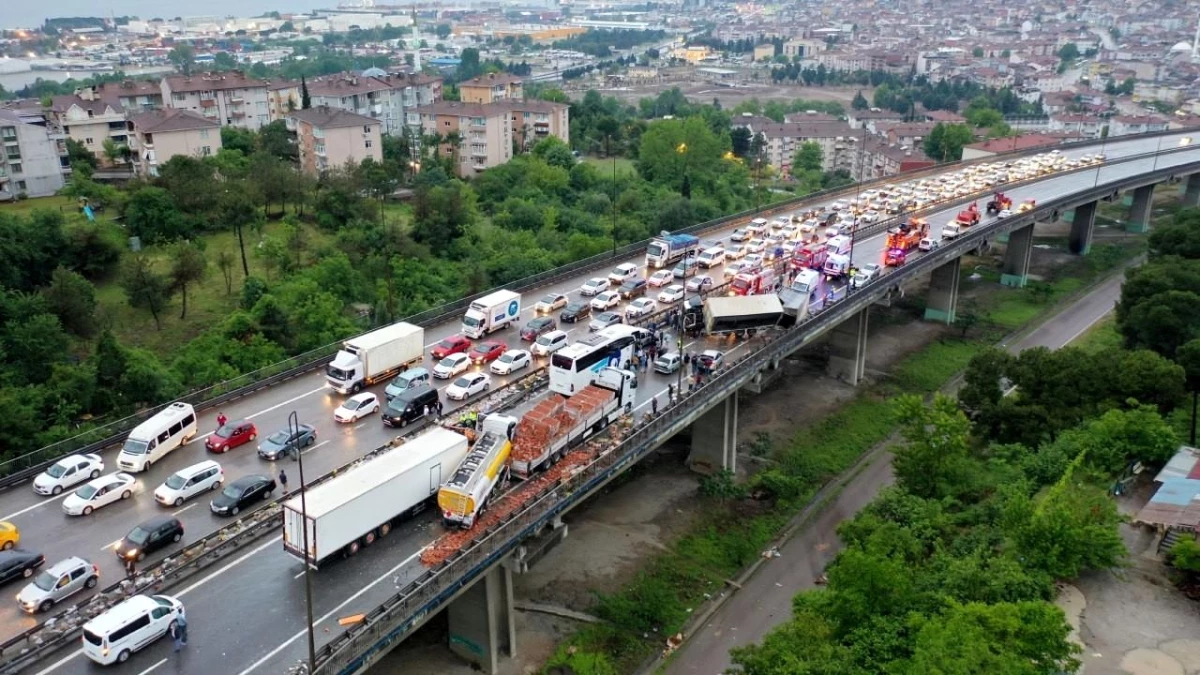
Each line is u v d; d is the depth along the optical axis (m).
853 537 64.75
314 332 98.69
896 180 180.12
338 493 52.56
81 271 110.62
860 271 110.69
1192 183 192.12
